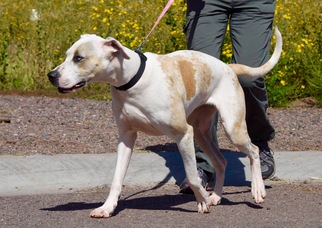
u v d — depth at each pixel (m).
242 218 7.16
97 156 9.47
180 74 7.16
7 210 7.31
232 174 9.05
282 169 9.27
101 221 6.95
